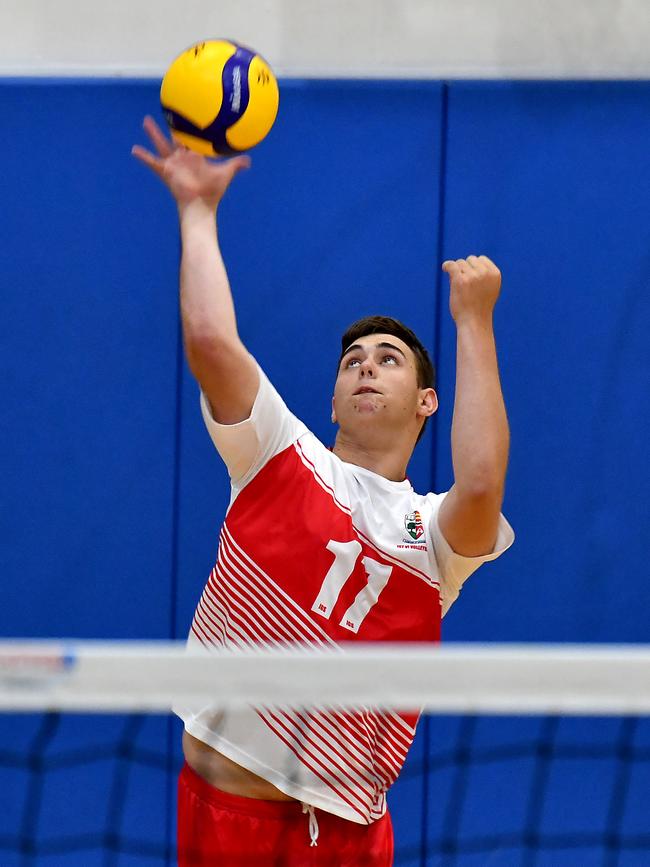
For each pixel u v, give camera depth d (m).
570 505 12.54
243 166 7.44
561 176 12.74
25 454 12.70
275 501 7.93
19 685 5.50
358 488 8.30
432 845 12.20
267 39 13.16
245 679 5.59
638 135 12.78
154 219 12.80
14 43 13.15
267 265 12.71
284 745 7.63
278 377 12.60
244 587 7.84
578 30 13.04
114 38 13.17
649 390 12.62
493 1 13.08
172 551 12.62
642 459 12.59
